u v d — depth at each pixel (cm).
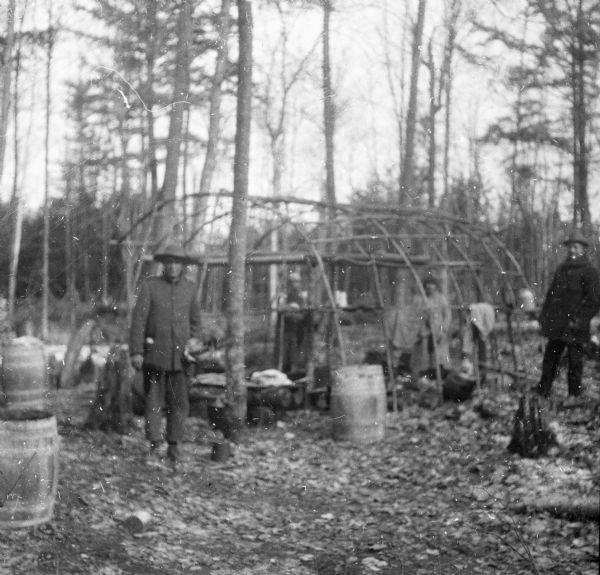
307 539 553
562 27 1180
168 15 1478
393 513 611
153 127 1867
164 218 1350
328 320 1281
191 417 983
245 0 847
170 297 755
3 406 894
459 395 1055
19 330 1444
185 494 645
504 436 796
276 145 2197
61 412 881
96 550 476
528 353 1358
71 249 1978
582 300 901
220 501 641
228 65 1505
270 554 518
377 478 730
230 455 791
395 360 1326
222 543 533
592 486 584
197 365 1060
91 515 537
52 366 1138
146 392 761
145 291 751
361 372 909
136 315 747
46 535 482
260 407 969
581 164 1419
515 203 2023
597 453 667
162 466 718
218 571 475
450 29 1633
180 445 750
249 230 1501
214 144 1413
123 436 805
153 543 511
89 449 731
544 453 700
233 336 839
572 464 656
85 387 1090
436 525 570
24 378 901
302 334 1295
